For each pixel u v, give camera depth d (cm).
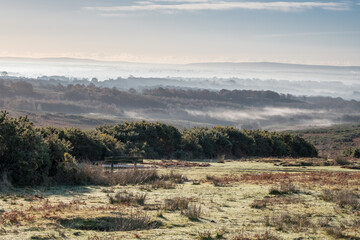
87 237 689
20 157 1478
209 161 3139
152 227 814
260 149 4231
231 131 4206
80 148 2758
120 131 3666
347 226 886
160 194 1280
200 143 3747
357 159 3669
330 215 998
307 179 1752
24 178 1449
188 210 998
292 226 858
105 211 916
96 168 1677
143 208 1007
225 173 2069
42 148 1557
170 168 2283
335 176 1902
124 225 789
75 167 1580
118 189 1402
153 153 3356
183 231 784
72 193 1281
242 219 930
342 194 1207
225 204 1119
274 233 798
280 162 2992
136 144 3438
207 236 741
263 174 1984
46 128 2797
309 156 4428
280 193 1327
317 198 1243
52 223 775
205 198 1213
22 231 707
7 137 1488
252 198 1233
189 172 2094
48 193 1276
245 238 738
